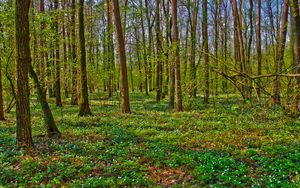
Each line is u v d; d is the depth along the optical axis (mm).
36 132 14094
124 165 8719
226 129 13727
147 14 32375
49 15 18188
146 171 8398
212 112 19391
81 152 10312
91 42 30234
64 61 23953
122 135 12969
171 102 23844
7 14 15008
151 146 11008
